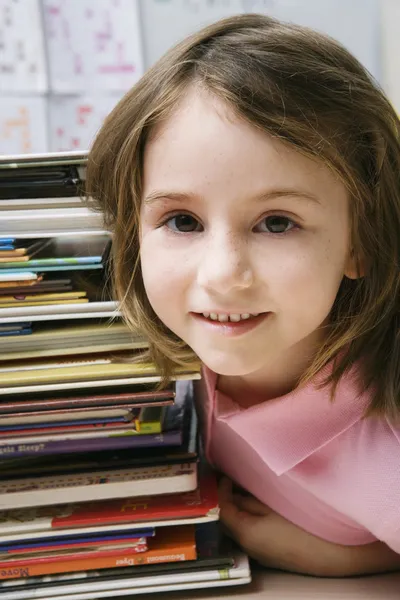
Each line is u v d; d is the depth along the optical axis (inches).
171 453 20.9
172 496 20.6
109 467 20.4
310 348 20.3
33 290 19.1
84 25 42.0
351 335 19.9
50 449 20.0
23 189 19.9
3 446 19.9
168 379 18.5
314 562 21.5
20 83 42.0
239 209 16.5
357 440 20.1
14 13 41.7
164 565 19.5
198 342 18.1
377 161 18.7
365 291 19.8
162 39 42.1
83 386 18.1
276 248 16.8
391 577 21.4
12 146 42.4
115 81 42.4
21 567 19.2
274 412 20.5
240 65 16.8
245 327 17.5
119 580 19.2
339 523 21.3
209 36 18.2
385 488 19.2
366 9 41.5
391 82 41.1
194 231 17.6
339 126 17.5
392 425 19.7
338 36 41.8
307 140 16.4
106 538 19.3
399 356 20.1
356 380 20.0
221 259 16.3
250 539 21.8
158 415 20.6
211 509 19.4
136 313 19.4
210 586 19.5
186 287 17.6
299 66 17.1
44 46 41.9
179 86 17.3
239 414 21.1
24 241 20.6
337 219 17.5
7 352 19.2
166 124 17.2
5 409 18.5
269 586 20.5
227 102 16.3
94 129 42.6
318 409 20.2
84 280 21.6
